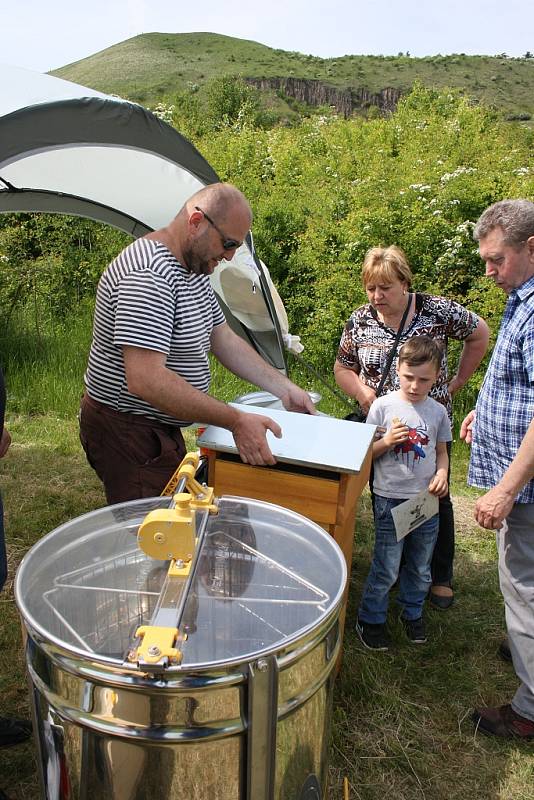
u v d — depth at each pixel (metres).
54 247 8.16
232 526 1.61
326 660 1.31
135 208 3.70
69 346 6.47
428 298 2.82
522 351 2.12
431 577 3.13
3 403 2.12
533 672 2.21
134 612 1.44
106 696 1.14
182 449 2.21
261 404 2.86
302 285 7.05
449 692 2.56
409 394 2.55
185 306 2.05
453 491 4.38
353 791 2.12
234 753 1.19
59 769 1.25
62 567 1.48
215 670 1.11
